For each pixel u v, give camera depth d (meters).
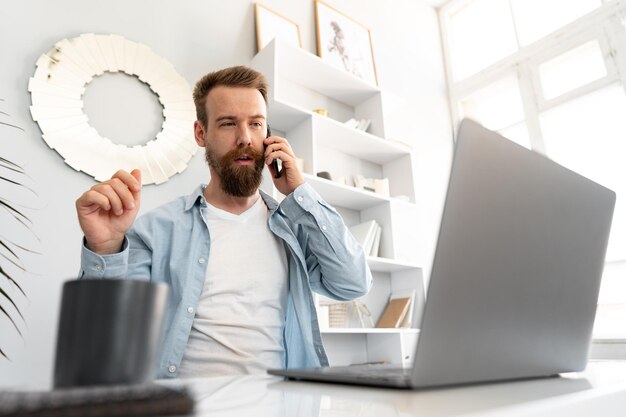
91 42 1.80
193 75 2.06
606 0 2.70
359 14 3.03
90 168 1.67
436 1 3.61
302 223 1.25
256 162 1.32
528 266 0.44
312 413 0.30
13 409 0.19
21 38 1.66
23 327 1.44
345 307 2.24
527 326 0.45
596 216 0.53
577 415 0.33
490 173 0.39
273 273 1.24
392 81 3.08
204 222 1.25
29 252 1.50
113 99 1.80
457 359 0.39
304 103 2.51
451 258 0.37
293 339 1.21
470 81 3.34
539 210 0.45
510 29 3.25
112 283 0.27
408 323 2.28
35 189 1.56
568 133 2.84
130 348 0.27
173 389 0.26
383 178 2.75
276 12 2.45
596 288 0.55
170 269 1.17
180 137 1.91
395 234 2.50
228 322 1.12
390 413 0.29
